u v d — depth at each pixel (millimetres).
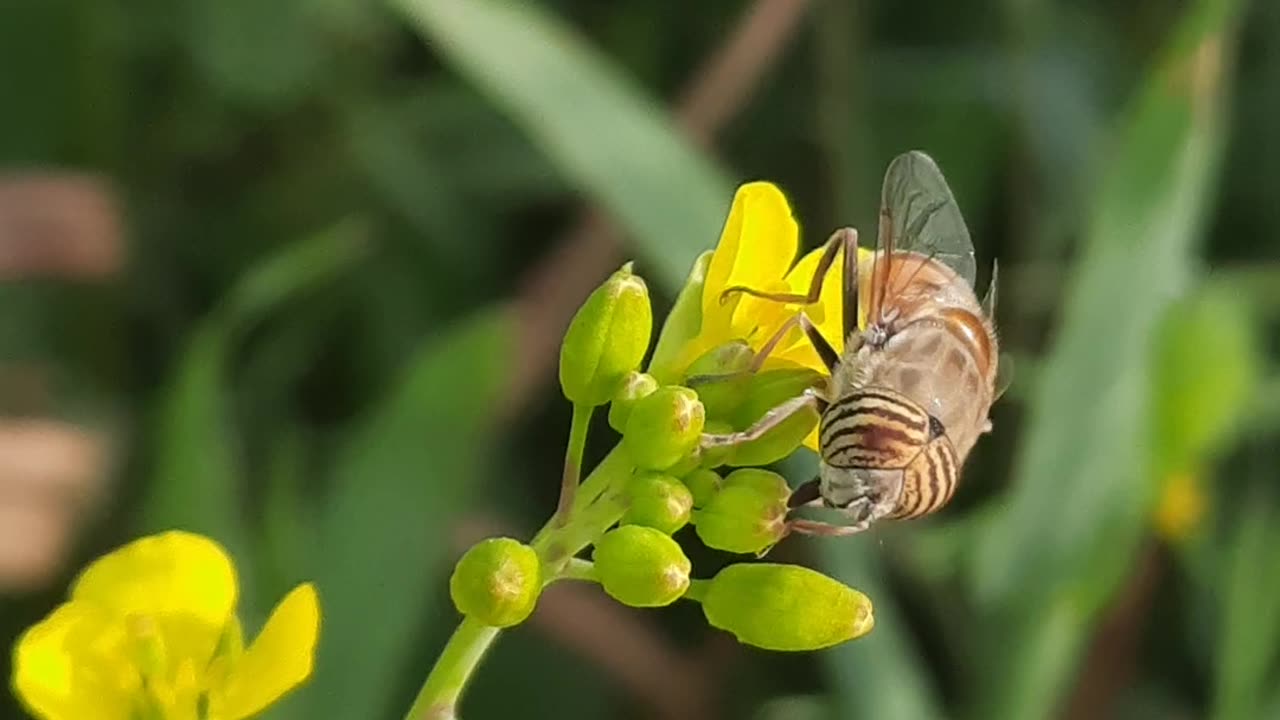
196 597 82
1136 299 123
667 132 127
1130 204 123
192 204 159
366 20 158
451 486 123
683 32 175
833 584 86
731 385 87
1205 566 139
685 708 143
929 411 86
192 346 125
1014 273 164
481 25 124
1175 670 150
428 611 144
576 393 87
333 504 123
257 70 155
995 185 170
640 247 127
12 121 155
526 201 164
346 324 157
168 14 155
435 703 85
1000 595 123
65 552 130
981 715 124
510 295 160
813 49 169
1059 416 123
